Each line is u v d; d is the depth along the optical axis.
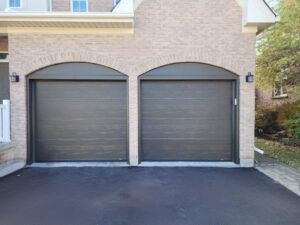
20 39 8.31
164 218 4.64
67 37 8.38
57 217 4.67
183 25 8.47
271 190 6.16
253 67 8.52
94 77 8.52
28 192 5.98
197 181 6.87
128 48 8.45
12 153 8.26
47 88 8.68
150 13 8.43
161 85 8.77
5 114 8.30
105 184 6.59
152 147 8.83
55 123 8.73
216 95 8.81
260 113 15.17
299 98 11.66
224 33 8.48
